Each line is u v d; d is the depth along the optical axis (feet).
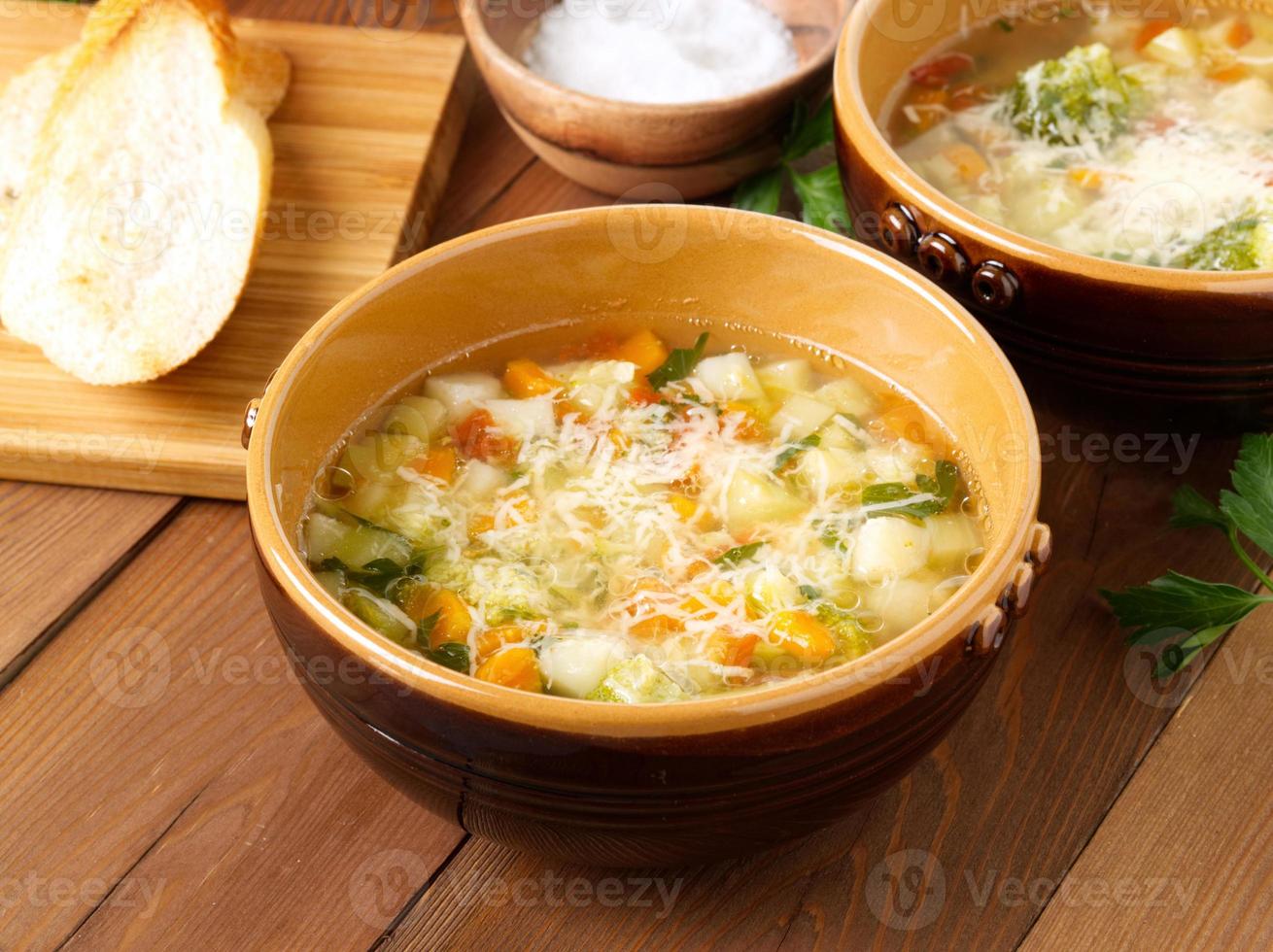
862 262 2.01
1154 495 2.18
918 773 2.01
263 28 2.56
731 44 2.48
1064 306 2.05
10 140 2.43
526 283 2.06
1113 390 2.10
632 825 1.81
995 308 2.08
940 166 2.27
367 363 2.01
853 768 1.82
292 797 2.00
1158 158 2.27
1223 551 2.14
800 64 2.48
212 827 1.98
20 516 2.18
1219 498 2.18
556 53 2.48
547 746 1.76
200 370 2.26
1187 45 2.37
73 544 2.16
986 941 1.92
